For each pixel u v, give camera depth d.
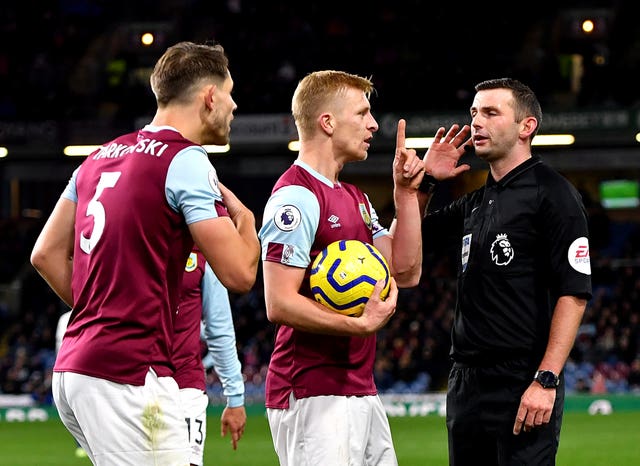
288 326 15.63
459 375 18.42
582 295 17.11
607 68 92.06
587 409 67.44
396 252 17.56
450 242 19.92
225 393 22.36
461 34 98.81
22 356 80.19
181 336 20.69
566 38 98.25
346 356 16.05
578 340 78.75
